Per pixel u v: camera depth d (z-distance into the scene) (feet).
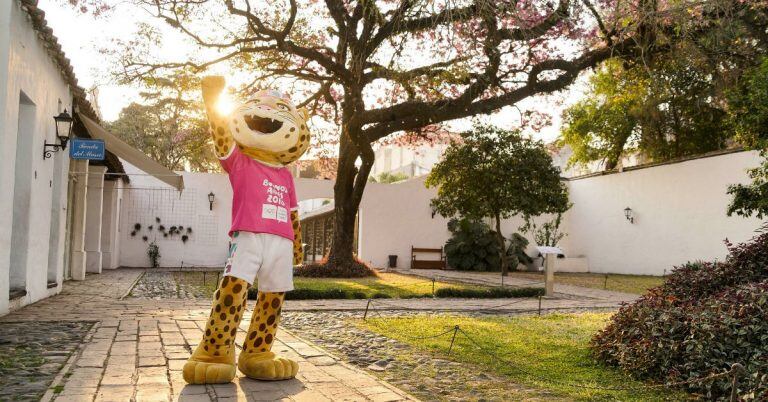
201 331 23.20
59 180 35.91
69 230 47.62
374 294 40.96
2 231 24.00
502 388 16.33
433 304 37.91
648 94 68.18
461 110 46.37
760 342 15.03
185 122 76.02
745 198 38.78
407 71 43.34
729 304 16.37
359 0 39.88
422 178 84.17
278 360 16.30
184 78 48.32
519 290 44.96
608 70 72.69
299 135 16.67
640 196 76.18
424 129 62.54
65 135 31.96
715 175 65.16
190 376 15.26
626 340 18.80
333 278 56.13
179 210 72.95
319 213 93.35
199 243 73.10
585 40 46.29
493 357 20.29
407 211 83.25
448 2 36.73
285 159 16.75
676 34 44.21
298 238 17.66
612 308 37.83
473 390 16.07
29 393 13.80
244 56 50.65
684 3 39.75
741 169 62.03
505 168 59.21
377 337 24.12
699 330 16.07
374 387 15.55
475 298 43.09
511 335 25.09
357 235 86.43
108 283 45.73
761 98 35.53
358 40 43.78
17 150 28.32
